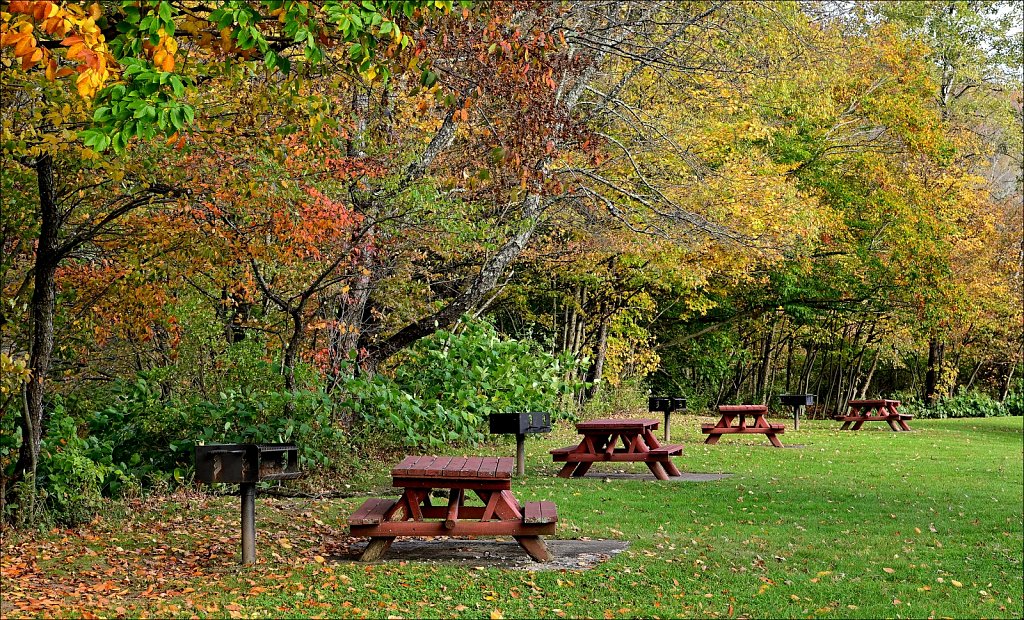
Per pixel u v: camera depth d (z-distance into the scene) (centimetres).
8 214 1076
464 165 1317
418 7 701
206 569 777
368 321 1820
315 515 1041
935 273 2942
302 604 664
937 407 3544
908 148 3053
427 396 1670
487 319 2031
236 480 774
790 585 777
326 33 698
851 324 3612
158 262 1218
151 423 1246
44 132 898
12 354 1139
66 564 784
